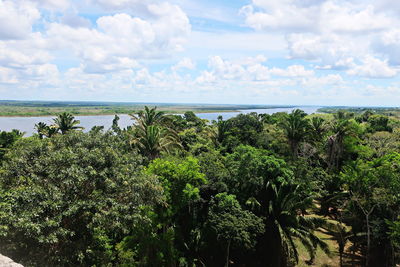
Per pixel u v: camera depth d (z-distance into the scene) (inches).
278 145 1724.9
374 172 992.9
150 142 1326.3
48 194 574.9
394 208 935.0
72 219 620.1
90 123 6063.0
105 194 634.2
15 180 633.0
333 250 1141.1
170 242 876.0
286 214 940.6
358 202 971.9
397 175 970.1
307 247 900.0
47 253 588.7
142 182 692.1
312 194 988.6
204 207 1027.9
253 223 864.9
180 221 1039.6
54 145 719.7
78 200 594.9
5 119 7731.3
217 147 1797.5
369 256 1040.8
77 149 661.3
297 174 1165.1
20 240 564.7
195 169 952.9
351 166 1092.5
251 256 1039.0
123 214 631.8
